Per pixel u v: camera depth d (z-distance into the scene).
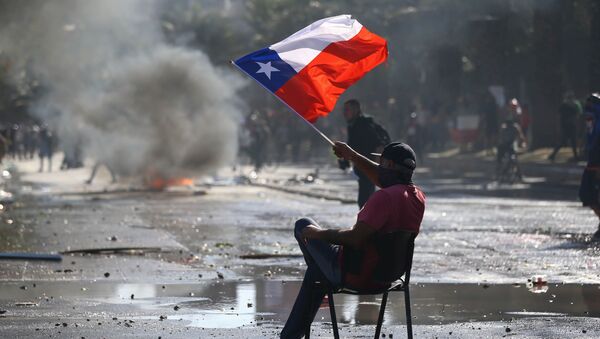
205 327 21.06
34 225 43.22
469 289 26.17
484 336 20.16
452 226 42.88
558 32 92.75
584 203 38.41
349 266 17.16
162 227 42.66
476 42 106.00
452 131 106.56
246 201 59.59
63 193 68.06
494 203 56.31
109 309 23.06
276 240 37.66
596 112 38.12
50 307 23.20
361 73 19.06
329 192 66.12
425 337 20.06
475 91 114.25
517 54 105.81
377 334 17.81
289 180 81.00
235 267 30.22
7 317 21.97
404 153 17.38
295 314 18.17
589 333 20.47
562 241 37.03
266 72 18.64
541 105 93.81
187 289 26.02
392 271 17.19
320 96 18.81
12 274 28.22
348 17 19.34
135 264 30.58
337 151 18.38
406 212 17.02
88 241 36.47
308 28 19.20
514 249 34.59
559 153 88.94
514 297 24.88
